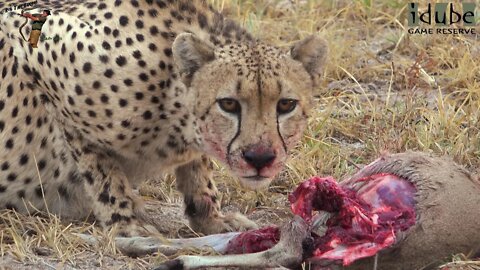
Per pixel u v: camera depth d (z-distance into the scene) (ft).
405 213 30.96
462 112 44.60
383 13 53.21
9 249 33.22
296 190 31.89
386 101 45.09
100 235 34.73
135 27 34.60
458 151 41.37
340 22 53.83
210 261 30.40
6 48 36.50
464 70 47.78
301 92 33.42
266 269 31.19
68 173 36.83
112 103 34.53
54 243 33.47
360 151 42.19
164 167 36.32
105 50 34.45
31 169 36.78
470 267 31.24
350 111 45.09
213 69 33.30
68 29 35.06
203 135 33.83
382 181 31.71
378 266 30.91
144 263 32.83
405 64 49.06
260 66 32.89
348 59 49.67
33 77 36.11
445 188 31.24
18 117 36.52
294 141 33.68
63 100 35.32
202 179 36.96
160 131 35.22
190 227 37.24
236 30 35.81
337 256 30.48
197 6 35.81
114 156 36.06
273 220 37.99
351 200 31.32
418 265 31.09
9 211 36.22
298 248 30.76
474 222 31.24
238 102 32.76
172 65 34.47
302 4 55.26
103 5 35.17
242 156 32.53
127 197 36.04
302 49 33.81
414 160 31.89
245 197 39.09
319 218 32.63
